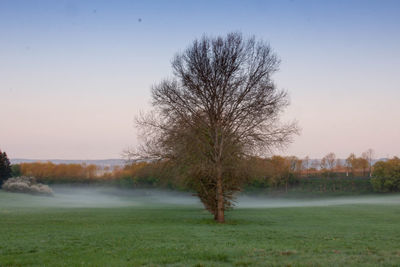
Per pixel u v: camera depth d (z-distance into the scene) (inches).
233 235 772.0
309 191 4244.6
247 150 1099.9
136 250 565.6
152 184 4136.3
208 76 1106.1
